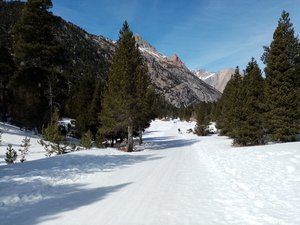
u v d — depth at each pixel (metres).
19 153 24.56
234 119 30.08
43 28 37.59
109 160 18.94
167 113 176.12
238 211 8.05
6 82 46.16
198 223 7.19
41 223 7.23
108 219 7.52
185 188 10.99
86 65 158.75
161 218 7.58
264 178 12.09
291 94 27.89
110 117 29.17
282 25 29.34
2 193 9.69
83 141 28.30
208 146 31.41
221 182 11.98
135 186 11.41
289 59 29.45
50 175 12.75
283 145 22.62
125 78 27.88
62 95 41.75
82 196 9.88
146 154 24.14
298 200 8.85
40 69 37.72
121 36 29.56
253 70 34.12
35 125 41.28
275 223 7.07
